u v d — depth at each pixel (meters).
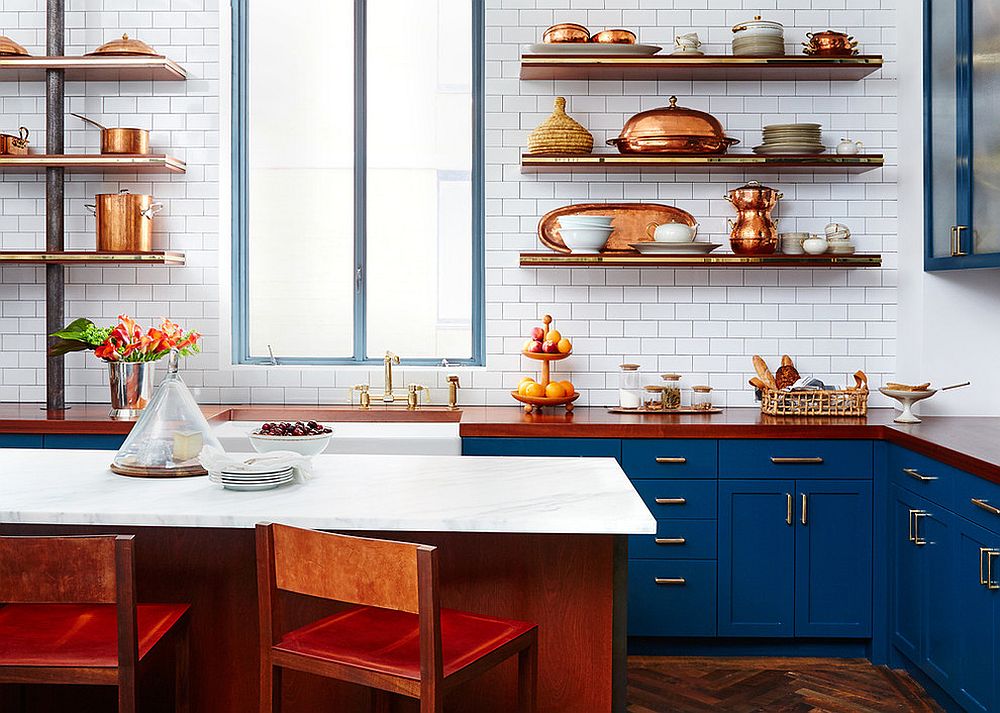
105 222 4.59
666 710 3.69
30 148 4.87
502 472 3.02
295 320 5.10
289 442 2.92
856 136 4.84
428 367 5.02
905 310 4.75
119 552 2.20
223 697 2.77
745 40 4.55
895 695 3.85
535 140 4.57
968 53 4.07
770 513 4.20
